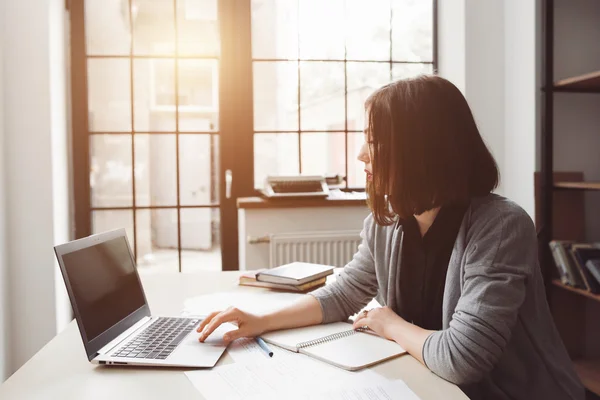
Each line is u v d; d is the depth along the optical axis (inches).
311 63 117.6
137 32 111.6
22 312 99.0
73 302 38.5
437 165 42.4
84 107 109.3
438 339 39.0
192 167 116.1
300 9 116.5
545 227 96.3
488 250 41.7
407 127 42.5
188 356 40.2
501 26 111.2
